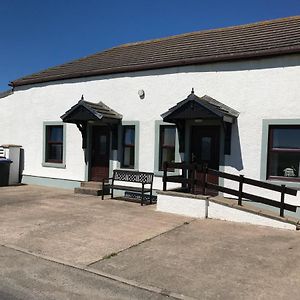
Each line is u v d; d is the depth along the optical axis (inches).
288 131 378.0
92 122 508.7
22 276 203.5
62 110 559.5
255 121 390.6
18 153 610.9
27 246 256.8
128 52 570.9
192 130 436.5
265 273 211.9
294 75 368.5
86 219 341.4
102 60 568.4
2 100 646.5
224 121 381.1
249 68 394.3
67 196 476.7
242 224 330.3
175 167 383.9
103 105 505.4
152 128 464.1
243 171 396.8
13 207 399.2
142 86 473.4
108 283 196.1
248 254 245.3
